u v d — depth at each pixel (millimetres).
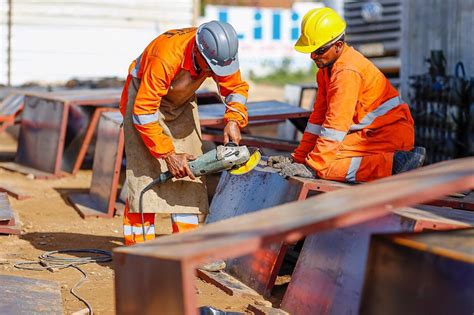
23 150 13312
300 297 5895
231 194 7617
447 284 4258
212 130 10609
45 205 10281
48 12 21422
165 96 6898
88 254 7695
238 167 6727
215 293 6453
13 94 14961
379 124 6746
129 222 7109
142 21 21969
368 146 6711
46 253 7609
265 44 35125
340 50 6621
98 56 21844
